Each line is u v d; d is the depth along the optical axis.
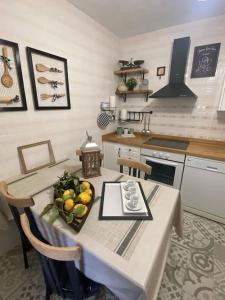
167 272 1.38
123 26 2.25
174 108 2.46
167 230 0.90
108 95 2.61
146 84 2.54
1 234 1.51
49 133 1.76
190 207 2.10
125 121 2.91
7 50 1.28
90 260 0.75
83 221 0.87
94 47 2.16
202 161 1.86
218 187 1.85
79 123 2.14
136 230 0.84
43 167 1.65
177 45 2.10
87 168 1.37
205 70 2.13
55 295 1.20
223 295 1.22
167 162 2.09
